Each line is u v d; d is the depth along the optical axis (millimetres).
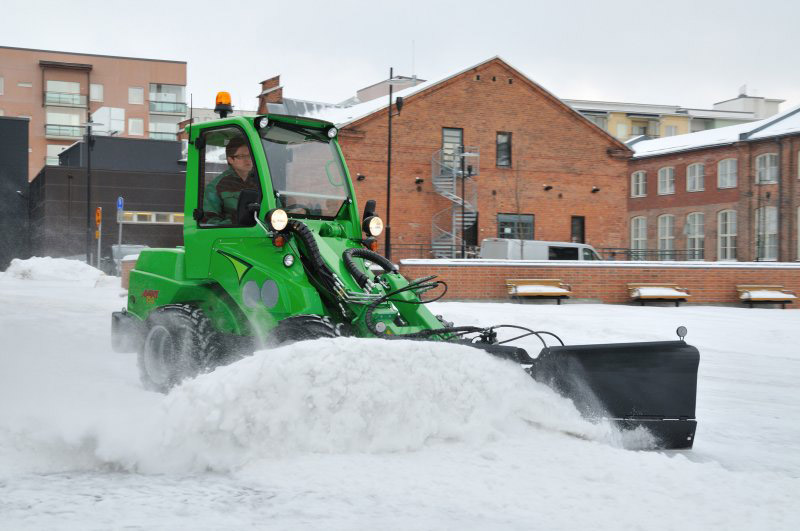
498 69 34656
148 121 67812
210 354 6438
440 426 4660
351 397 4504
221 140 6676
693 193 44969
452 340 5703
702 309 19344
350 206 6758
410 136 33375
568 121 35656
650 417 5160
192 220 6789
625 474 4273
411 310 5992
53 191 41344
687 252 44781
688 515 3672
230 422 4363
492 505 3738
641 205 48281
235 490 3945
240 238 6301
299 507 3676
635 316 16391
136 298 7406
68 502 3738
